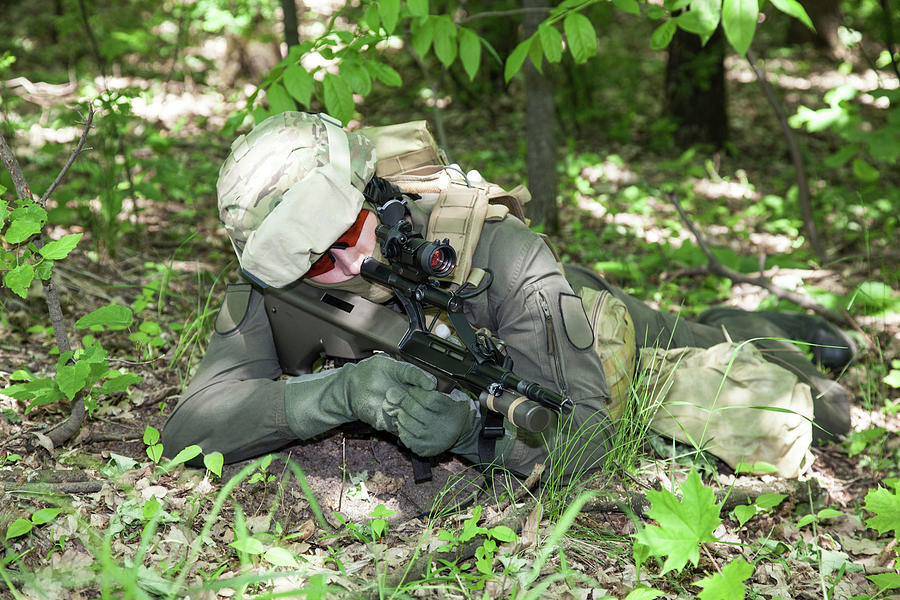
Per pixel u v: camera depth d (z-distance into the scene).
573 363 2.83
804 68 12.98
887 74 11.52
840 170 8.76
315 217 2.40
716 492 3.05
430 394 2.54
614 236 6.47
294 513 2.81
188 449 2.69
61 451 3.01
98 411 3.30
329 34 3.57
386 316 2.70
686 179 8.23
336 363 2.88
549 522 2.79
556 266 2.87
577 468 2.89
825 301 5.05
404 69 11.20
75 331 4.02
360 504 2.89
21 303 4.14
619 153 9.15
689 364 3.46
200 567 2.47
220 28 10.75
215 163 7.12
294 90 3.41
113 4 11.98
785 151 9.34
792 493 3.16
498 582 2.48
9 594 2.26
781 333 4.25
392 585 2.40
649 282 5.75
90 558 2.41
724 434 3.29
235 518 2.72
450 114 9.95
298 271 2.44
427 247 2.42
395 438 3.14
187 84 10.07
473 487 2.95
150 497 2.73
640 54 13.13
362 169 2.57
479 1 9.42
